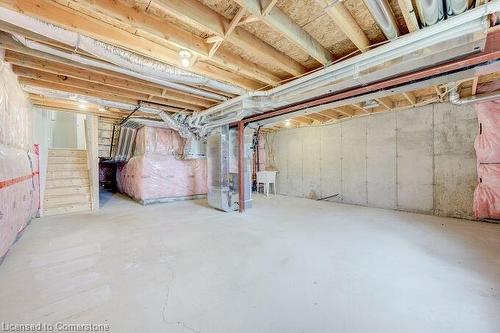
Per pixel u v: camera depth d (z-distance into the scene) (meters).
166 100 4.39
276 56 2.67
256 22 2.19
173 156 6.43
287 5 1.95
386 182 5.38
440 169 4.58
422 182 4.82
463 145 4.31
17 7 1.70
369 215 4.66
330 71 2.69
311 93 3.13
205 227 3.80
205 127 5.22
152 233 3.48
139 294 1.87
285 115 4.12
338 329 1.47
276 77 3.34
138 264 2.42
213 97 3.79
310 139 7.06
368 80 2.66
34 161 4.17
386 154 5.37
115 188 9.28
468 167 4.26
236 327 1.50
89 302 1.76
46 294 1.87
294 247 2.88
